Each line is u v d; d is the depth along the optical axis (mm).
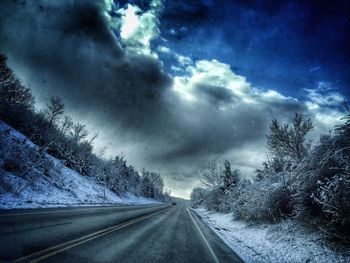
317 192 9109
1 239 4758
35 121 27016
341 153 8383
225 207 30828
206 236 11711
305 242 8695
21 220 7035
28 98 26625
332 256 7164
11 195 10969
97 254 4992
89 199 21625
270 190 12906
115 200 31281
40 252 4371
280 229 10859
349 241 7527
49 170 19516
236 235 13844
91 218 10508
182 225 15094
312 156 10094
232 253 8195
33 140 25547
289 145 14242
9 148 15031
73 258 4398
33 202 11367
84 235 6625
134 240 7359
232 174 36781
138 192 63469
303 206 9859
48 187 16844
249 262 7094
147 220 14539
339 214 7441
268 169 14320
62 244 5219
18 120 25125
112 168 41562
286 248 8922
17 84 24328
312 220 9516
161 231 10672
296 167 11875
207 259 6695
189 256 6656
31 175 15445
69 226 7574
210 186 37594
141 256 5578
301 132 14195
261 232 12703
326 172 9328
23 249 4383
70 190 19984
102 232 7602
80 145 33625
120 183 42344
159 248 6898
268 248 9539
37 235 5613
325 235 8336
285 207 12398
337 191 7629
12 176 13547
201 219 24547
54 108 27781
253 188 15125
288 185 11938
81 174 32219
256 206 14195
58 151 29562
